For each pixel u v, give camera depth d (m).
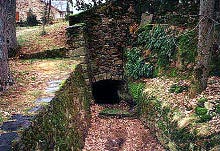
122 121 12.02
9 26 13.57
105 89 15.87
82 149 9.46
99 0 16.53
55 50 13.54
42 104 6.21
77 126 9.17
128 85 13.47
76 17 14.44
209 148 6.83
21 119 5.21
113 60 14.77
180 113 8.51
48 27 17.94
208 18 8.55
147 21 14.05
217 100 8.27
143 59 12.99
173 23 12.53
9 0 13.34
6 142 4.23
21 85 8.09
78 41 13.12
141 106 11.62
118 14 14.40
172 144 8.47
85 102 11.64
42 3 28.25
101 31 14.55
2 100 6.59
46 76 9.23
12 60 12.88
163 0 13.58
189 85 9.73
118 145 10.05
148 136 10.40
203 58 8.81
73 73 9.98
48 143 5.73
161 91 10.52
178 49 11.46
